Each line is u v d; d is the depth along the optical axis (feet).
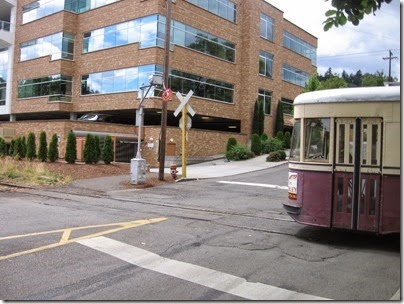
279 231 29.45
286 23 144.66
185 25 106.63
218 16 116.88
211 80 114.52
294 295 17.37
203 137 103.14
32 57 128.57
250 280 19.15
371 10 15.80
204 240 26.32
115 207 39.17
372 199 25.49
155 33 98.84
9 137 105.50
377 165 25.43
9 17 150.71
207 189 55.11
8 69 137.18
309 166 27.14
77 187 55.26
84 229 28.58
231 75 121.29
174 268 20.67
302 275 19.94
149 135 93.76
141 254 22.95
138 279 19.03
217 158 104.53
